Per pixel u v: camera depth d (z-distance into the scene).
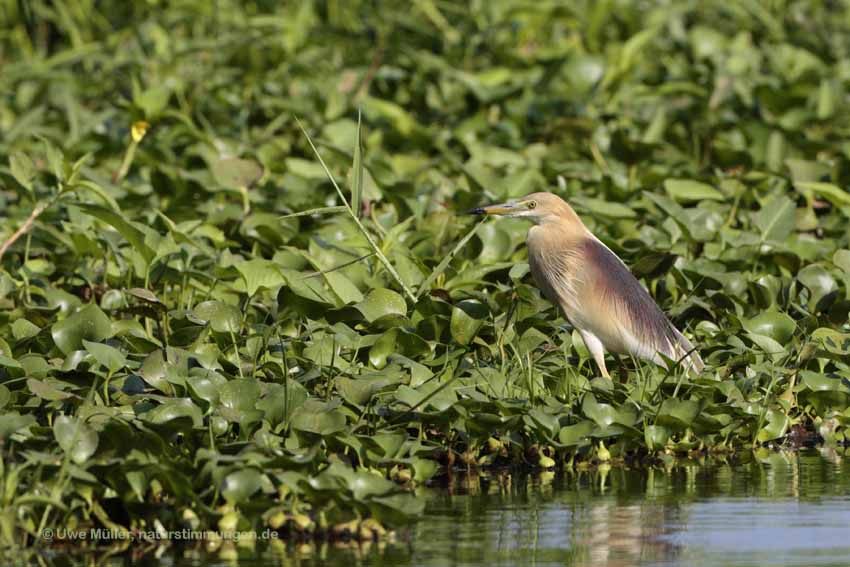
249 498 8.30
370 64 21.16
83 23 23.53
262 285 11.69
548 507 9.03
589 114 18.78
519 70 20.83
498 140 18.38
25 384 9.88
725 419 10.52
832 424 10.95
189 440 9.11
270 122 19.58
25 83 20.28
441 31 22.91
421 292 11.77
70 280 13.22
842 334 11.36
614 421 10.14
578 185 16.09
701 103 19.12
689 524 8.60
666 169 16.61
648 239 14.06
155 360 9.94
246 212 14.77
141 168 16.94
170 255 12.43
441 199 15.70
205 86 19.81
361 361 11.01
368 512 8.40
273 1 24.09
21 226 13.84
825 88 18.88
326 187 15.66
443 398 10.00
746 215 15.22
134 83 17.27
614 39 23.11
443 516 8.83
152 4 23.23
